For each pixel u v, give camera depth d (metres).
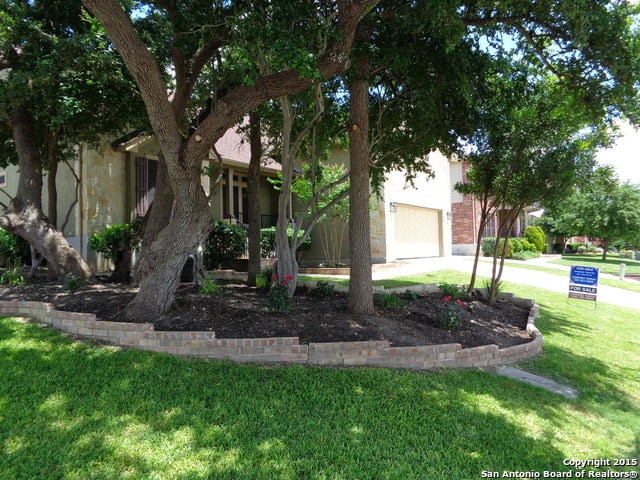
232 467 2.96
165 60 7.95
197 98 9.52
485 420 3.98
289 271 7.82
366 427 3.64
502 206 8.63
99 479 2.79
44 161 10.78
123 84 8.02
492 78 8.03
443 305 7.80
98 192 12.34
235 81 7.57
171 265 5.55
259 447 3.22
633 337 8.28
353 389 4.31
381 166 9.24
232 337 5.07
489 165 8.70
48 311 5.61
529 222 38.22
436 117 8.02
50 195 9.69
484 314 7.96
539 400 4.65
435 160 19.42
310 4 5.51
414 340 5.58
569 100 7.01
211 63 8.16
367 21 6.58
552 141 7.86
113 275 9.17
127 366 4.38
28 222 8.21
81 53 7.03
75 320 5.28
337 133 9.22
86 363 4.41
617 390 5.41
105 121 9.54
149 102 5.21
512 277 14.91
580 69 6.39
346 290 8.71
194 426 3.44
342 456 3.19
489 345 5.78
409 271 13.98
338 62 5.33
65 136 10.09
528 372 5.59
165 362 4.52
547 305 10.42
